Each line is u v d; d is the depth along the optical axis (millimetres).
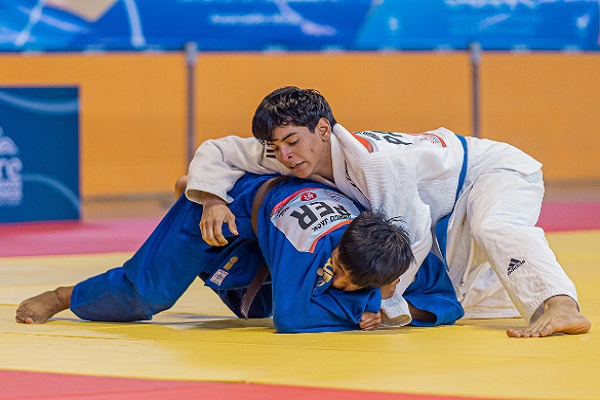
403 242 6809
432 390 5090
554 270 6852
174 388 5207
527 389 5086
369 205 7410
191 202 7594
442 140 7637
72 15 17844
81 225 17188
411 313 7309
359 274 6730
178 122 23062
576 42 20297
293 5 18875
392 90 24594
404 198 7238
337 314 6980
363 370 5586
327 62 24031
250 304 7617
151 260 7605
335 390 5117
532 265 6863
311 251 6984
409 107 24766
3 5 17531
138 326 7500
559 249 13188
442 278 7508
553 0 20094
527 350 6137
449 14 19625
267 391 5117
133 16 18141
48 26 17750
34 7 17672
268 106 7004
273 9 18781
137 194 22891
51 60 22000
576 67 25656
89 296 7766
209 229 7219
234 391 5125
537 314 6836
